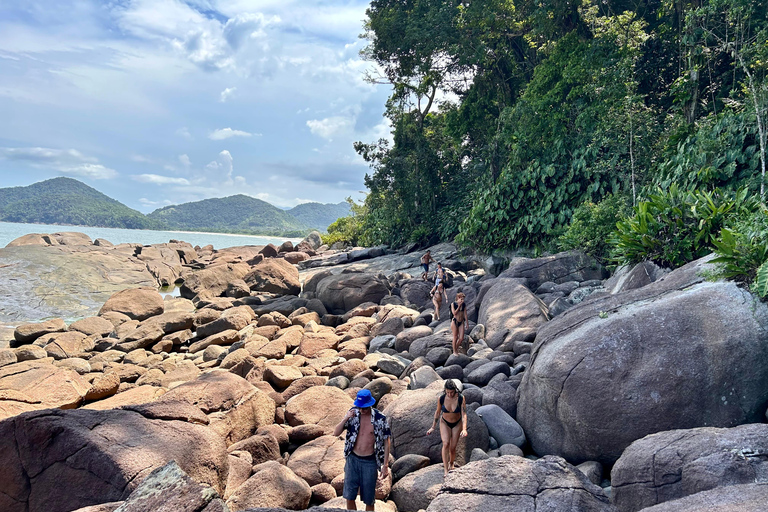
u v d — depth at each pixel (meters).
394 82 34.12
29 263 25.19
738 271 6.85
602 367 6.83
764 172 11.86
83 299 23.86
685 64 20.28
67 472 5.46
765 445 4.55
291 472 6.67
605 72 20.03
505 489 4.73
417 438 7.46
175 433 6.14
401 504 6.45
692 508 3.73
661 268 10.93
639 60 22.12
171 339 17.03
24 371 11.31
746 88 13.51
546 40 26.78
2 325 18.70
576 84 21.97
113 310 20.31
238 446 7.41
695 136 14.73
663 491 4.82
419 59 31.20
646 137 18.09
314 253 43.84
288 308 20.61
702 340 6.50
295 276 27.48
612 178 19.33
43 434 5.59
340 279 21.34
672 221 11.03
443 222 32.22
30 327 17.23
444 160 34.97
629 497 5.11
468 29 29.53
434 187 33.88
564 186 21.20
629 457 5.27
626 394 6.54
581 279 15.94
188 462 5.84
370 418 5.68
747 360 6.11
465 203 31.00
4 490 5.58
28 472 5.56
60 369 11.09
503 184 23.36
